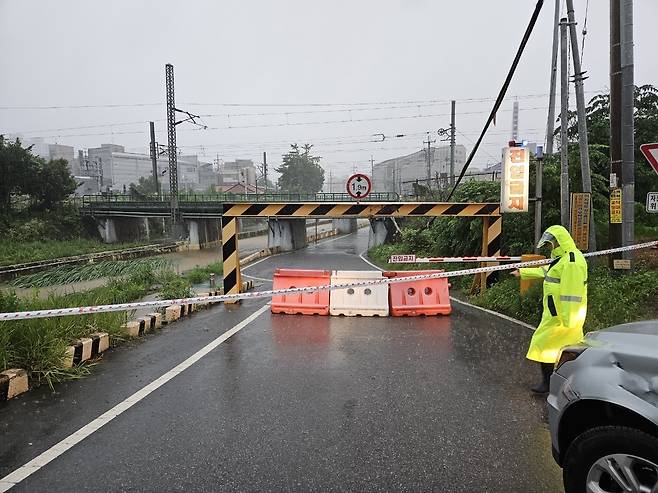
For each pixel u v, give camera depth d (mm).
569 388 2768
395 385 5129
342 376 5441
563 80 9688
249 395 4848
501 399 4707
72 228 49531
